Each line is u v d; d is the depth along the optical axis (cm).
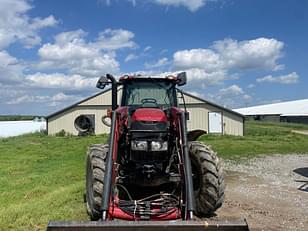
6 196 768
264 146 1964
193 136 651
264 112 7094
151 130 516
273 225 580
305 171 1134
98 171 539
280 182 948
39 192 800
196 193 595
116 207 482
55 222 379
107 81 633
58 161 1372
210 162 582
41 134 3111
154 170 516
